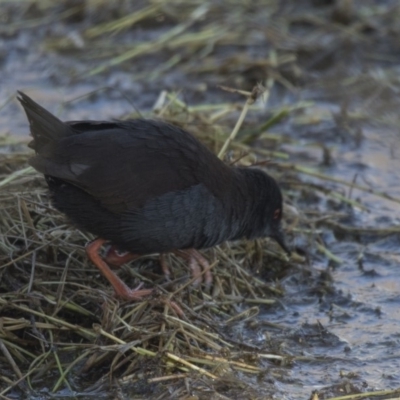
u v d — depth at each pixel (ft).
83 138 35.17
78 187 35.14
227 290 39.96
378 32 63.62
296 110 56.39
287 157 50.31
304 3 66.59
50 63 61.41
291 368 35.50
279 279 41.88
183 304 36.70
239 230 38.81
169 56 61.21
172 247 36.65
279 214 40.24
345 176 50.57
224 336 36.52
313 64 60.90
